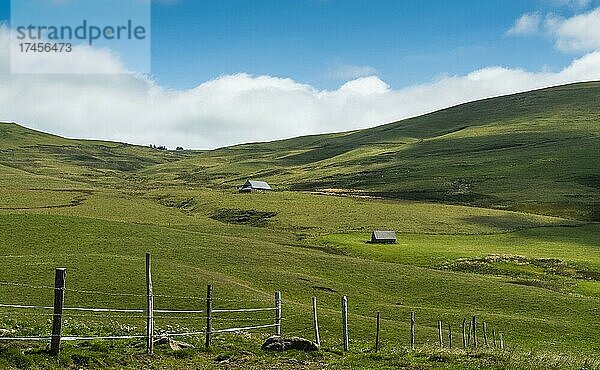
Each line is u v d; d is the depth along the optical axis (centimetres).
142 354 2533
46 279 6138
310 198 19788
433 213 16888
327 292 7569
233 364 2573
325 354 3000
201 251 9275
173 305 5731
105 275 6500
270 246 10331
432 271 9219
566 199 19562
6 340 2388
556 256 11969
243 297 6212
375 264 9400
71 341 2712
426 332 5462
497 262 11319
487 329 6097
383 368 2656
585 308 7394
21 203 16875
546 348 5284
